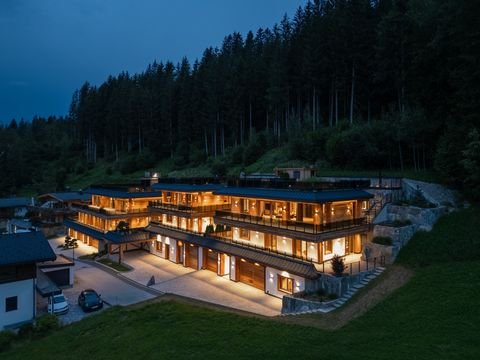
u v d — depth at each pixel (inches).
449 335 616.7
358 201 1245.7
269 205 1295.5
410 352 573.9
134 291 1299.2
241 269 1357.0
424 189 1275.8
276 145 2591.0
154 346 723.4
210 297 1183.6
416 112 1480.1
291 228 1145.4
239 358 629.6
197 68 3966.5
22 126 6899.6
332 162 1841.8
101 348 752.3
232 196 1400.1
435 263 960.9
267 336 725.3
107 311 1010.1
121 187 2106.3
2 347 837.8
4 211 2979.8
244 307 1079.0
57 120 6860.2
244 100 3019.2
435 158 1359.5
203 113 3280.0
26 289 1040.2
